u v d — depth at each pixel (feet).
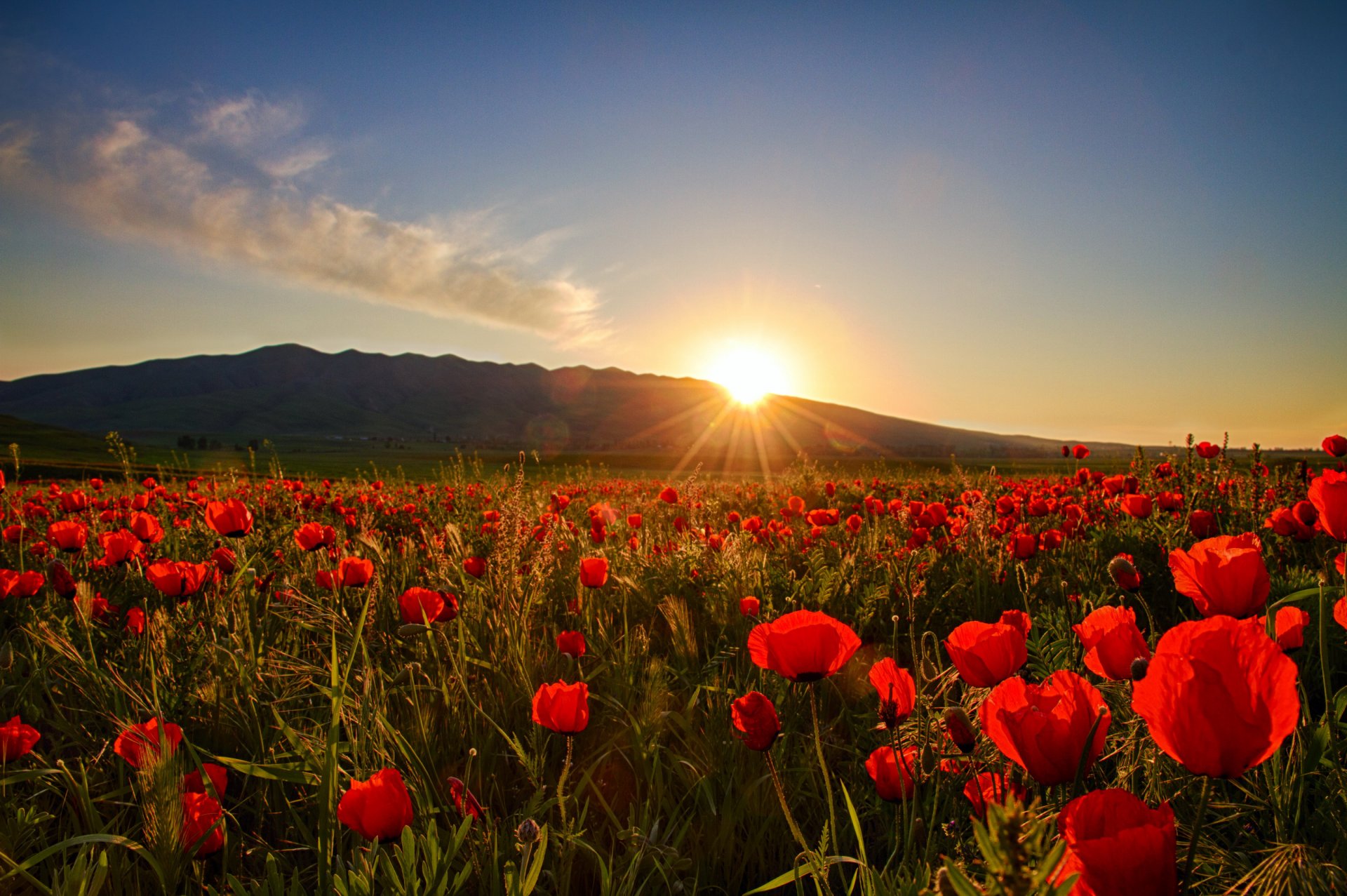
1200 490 16.43
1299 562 11.57
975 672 4.34
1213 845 4.21
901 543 16.25
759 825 6.54
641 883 5.83
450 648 8.86
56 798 6.87
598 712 8.67
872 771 4.84
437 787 6.69
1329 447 14.71
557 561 14.06
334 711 5.42
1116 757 5.50
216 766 5.77
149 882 5.57
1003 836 1.86
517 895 4.58
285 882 5.74
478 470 33.45
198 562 14.42
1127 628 4.09
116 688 7.32
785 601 11.73
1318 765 4.63
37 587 10.18
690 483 23.38
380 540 15.33
